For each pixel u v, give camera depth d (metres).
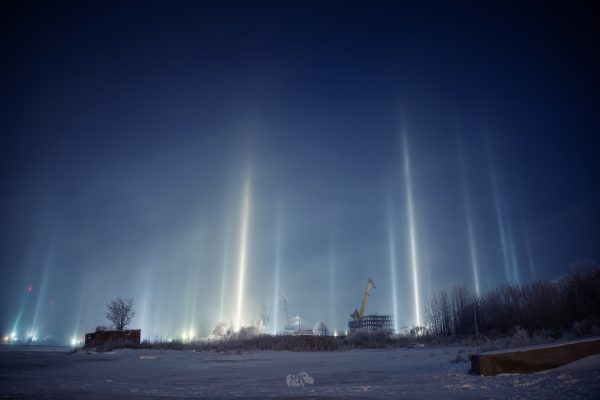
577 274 37.41
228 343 42.09
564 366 11.34
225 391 10.75
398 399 8.02
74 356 32.62
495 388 9.03
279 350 38.72
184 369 21.16
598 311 33.25
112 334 45.97
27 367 22.80
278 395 9.38
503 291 47.72
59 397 9.20
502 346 20.33
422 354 25.38
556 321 36.34
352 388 10.65
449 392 8.88
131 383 14.06
